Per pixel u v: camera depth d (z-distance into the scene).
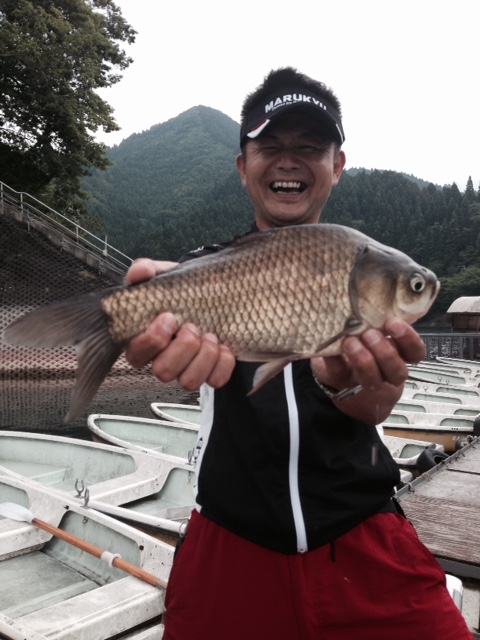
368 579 2.08
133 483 5.93
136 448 7.25
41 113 28.72
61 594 3.97
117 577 4.09
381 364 1.76
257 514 2.08
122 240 160.62
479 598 3.91
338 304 1.91
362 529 2.12
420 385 14.09
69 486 6.96
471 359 23.05
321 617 2.04
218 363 1.80
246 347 1.92
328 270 1.91
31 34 27.58
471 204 110.31
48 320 1.91
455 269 91.12
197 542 2.23
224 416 2.22
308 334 1.90
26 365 21.77
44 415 15.31
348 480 2.12
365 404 1.99
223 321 1.93
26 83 27.78
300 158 2.48
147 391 20.20
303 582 2.04
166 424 8.73
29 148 30.11
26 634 2.96
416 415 9.88
